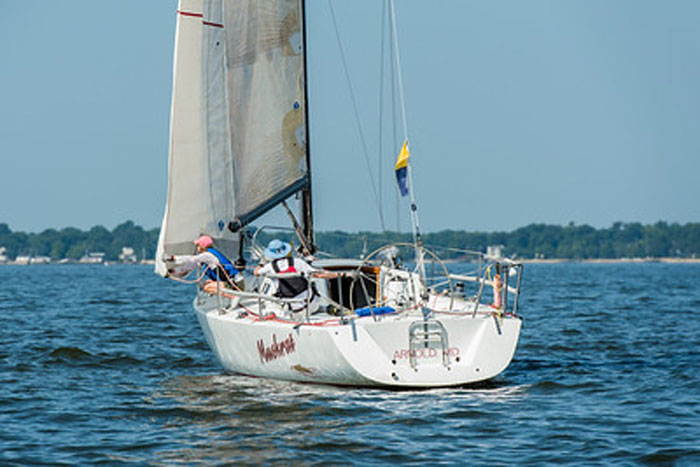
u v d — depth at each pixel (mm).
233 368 36719
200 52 37375
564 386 34812
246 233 39312
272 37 38656
